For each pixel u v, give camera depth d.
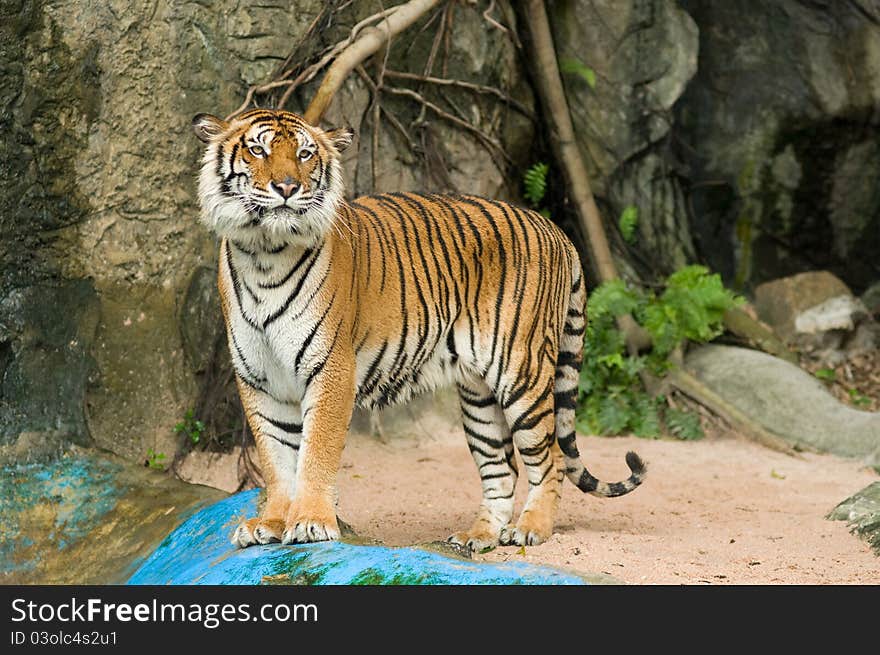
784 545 8.54
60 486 9.73
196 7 11.35
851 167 16.17
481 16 13.81
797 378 13.78
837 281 16.08
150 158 11.12
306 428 7.43
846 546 8.59
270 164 7.09
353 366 7.59
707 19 15.95
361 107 12.67
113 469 9.90
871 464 12.32
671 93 15.30
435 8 13.27
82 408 10.45
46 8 10.45
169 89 11.21
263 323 7.38
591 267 14.86
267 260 7.27
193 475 10.84
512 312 8.47
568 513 9.92
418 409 12.62
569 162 14.54
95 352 10.70
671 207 15.69
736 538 8.83
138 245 11.04
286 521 7.38
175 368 11.12
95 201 10.80
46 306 10.48
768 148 16.16
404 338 8.08
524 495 10.53
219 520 8.27
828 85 15.89
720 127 16.17
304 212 7.12
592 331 14.05
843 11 15.74
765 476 11.76
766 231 16.31
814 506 10.39
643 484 11.13
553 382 8.75
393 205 8.37
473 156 13.75
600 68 15.14
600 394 13.91
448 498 10.45
